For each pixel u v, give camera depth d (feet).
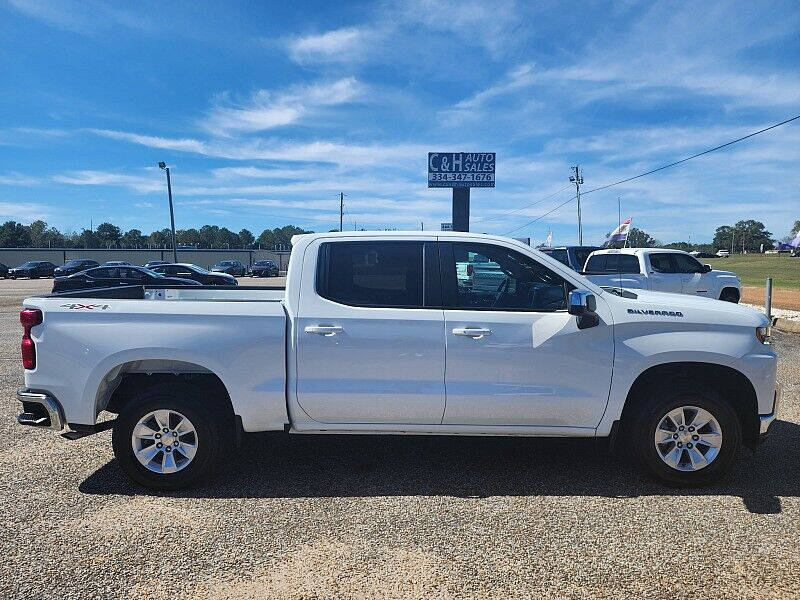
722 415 13.29
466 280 13.91
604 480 14.12
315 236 14.12
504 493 13.39
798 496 13.16
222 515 12.28
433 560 10.53
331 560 10.53
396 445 16.70
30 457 15.66
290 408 13.50
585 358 13.39
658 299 14.46
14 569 10.24
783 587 9.66
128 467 13.33
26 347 13.35
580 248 49.90
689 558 10.55
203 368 13.69
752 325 13.61
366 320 13.35
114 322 13.26
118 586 9.75
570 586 9.72
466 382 13.43
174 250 130.82
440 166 106.01
